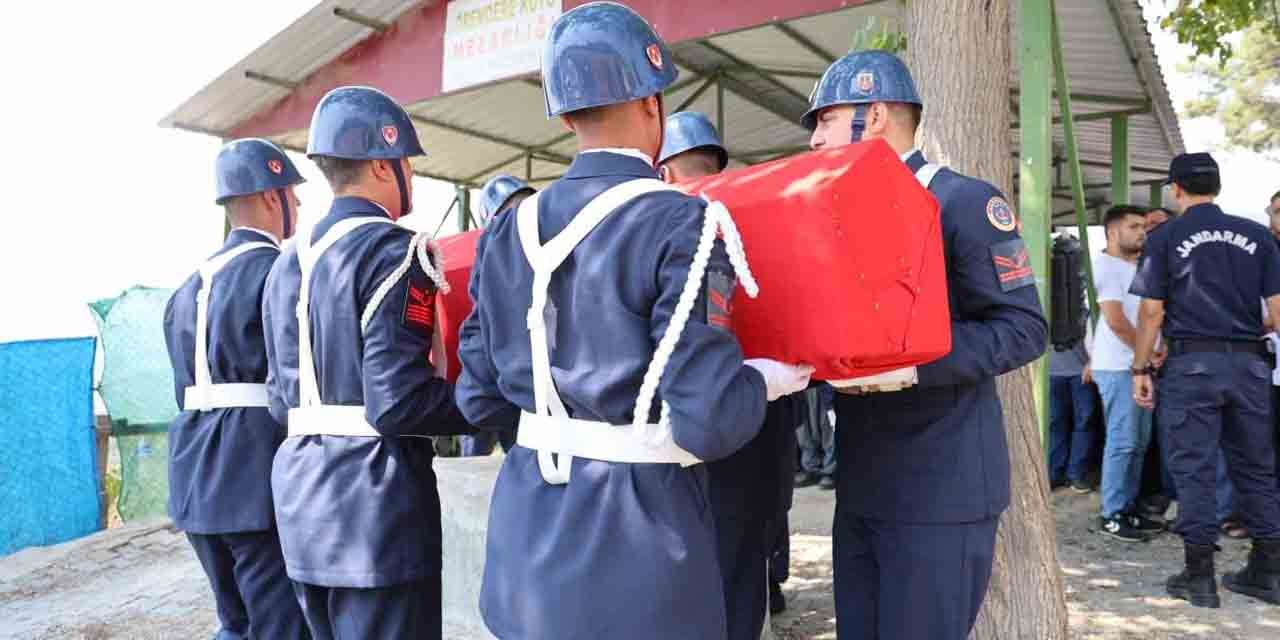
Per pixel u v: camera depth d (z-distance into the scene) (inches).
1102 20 268.5
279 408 102.1
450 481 171.8
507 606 68.9
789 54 350.6
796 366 71.0
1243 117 1283.2
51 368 278.8
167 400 298.7
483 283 73.4
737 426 62.2
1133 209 213.3
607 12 72.7
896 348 72.2
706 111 426.0
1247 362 166.7
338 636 94.1
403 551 92.1
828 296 68.4
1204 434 168.1
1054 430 269.9
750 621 125.5
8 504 269.7
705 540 68.0
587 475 66.8
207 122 352.8
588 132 72.1
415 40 313.9
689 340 62.4
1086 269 231.0
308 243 97.2
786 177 73.5
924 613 89.9
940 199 89.5
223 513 111.5
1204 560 167.5
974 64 136.9
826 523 245.8
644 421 63.0
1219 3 250.1
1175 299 172.2
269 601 114.2
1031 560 133.3
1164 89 336.5
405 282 89.5
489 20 295.3
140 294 296.4
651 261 64.2
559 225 68.7
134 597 217.2
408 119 103.8
